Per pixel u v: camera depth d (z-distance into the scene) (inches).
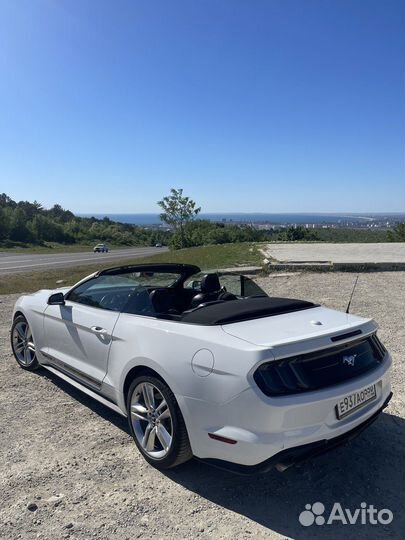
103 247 3253.0
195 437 116.6
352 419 117.0
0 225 3646.7
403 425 154.5
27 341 212.1
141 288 156.9
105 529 104.7
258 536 103.0
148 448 131.6
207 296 173.2
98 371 157.1
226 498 117.0
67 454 137.9
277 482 124.2
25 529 104.4
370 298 369.4
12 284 742.5
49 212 5920.3
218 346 115.5
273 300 152.9
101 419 162.2
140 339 136.1
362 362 126.0
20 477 125.2
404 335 259.4
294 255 632.4
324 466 131.6
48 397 182.4
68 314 175.0
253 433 105.7
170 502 115.0
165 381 123.4
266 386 106.7
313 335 117.5
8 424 157.8
